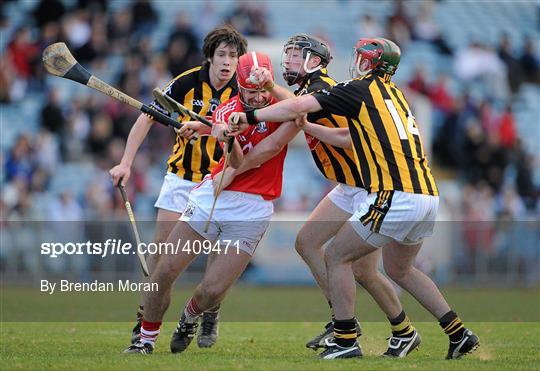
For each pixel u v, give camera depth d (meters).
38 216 51.22
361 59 20.56
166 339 26.33
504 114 63.84
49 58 21.12
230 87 24.92
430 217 19.94
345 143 20.98
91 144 57.88
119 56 62.91
